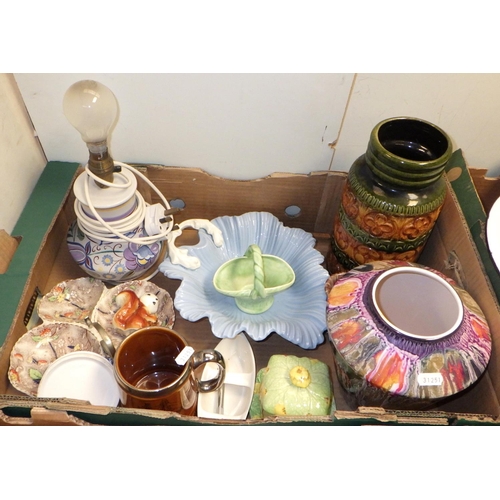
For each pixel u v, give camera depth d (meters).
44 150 0.67
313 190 0.68
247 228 0.67
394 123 0.54
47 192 0.64
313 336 0.56
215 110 0.61
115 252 0.59
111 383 0.55
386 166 0.50
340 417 0.44
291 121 0.63
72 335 0.57
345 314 0.49
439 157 0.50
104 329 0.58
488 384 0.50
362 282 0.51
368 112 0.62
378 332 0.46
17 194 0.61
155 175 0.67
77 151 0.67
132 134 0.64
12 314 0.53
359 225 0.57
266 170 0.70
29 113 0.62
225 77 0.57
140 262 0.60
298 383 0.52
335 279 0.56
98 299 0.62
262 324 0.56
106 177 0.56
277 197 0.70
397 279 0.53
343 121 0.63
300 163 0.69
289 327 0.55
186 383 0.46
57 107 0.61
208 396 0.56
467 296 0.52
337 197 0.69
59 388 0.54
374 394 0.48
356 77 0.57
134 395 0.44
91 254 0.59
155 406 0.46
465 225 0.56
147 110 0.61
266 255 0.61
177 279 0.65
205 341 0.62
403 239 0.56
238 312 0.60
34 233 0.60
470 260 0.55
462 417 0.45
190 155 0.67
